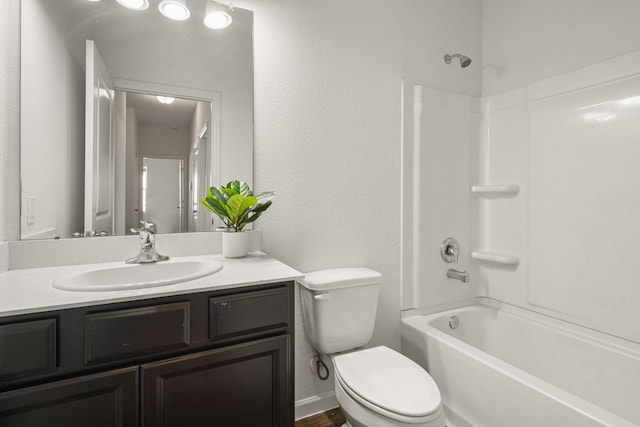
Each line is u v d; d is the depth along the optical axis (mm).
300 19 1646
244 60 1526
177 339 913
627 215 1466
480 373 1390
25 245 1155
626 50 1502
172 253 1397
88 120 1272
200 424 938
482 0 2176
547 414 1137
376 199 1855
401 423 1015
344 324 1500
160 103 1388
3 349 735
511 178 1981
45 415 767
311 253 1681
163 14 1393
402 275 1922
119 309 849
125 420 846
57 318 786
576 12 1692
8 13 1112
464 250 2102
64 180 1231
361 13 1805
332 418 1628
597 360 1509
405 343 1859
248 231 1491
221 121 1486
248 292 1015
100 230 1293
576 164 1652
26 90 1168
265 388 1036
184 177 1430
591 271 1591
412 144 1943
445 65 2072
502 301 2025
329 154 1723
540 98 1817
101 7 1297
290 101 1625
